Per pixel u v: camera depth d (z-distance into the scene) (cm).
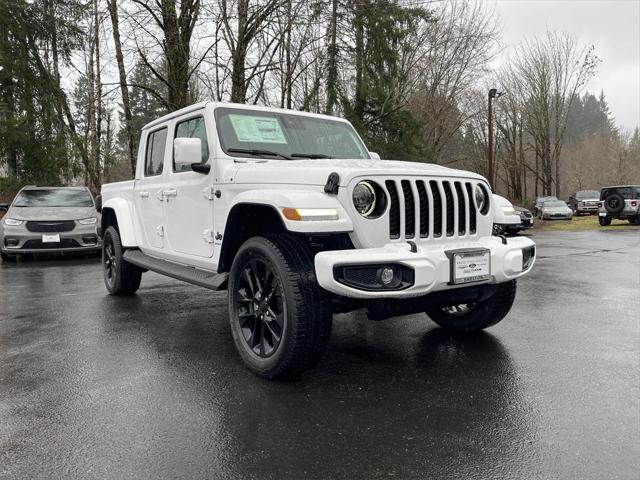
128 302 598
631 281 749
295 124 460
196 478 217
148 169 543
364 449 242
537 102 4038
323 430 262
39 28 1888
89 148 2020
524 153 4938
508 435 255
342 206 313
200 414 282
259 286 347
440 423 270
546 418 275
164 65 1630
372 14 1739
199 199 423
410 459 233
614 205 2239
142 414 282
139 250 582
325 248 343
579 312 536
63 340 434
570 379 334
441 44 2272
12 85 1800
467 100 2891
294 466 227
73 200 1107
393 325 484
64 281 768
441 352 396
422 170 344
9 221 995
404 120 1972
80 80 2072
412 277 302
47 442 250
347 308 344
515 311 542
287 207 300
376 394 311
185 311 548
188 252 450
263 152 416
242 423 271
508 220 388
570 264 957
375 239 319
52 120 1877
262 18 1402
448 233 354
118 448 244
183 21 1438
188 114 456
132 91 2223
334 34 1609
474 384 326
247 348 353
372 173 319
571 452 238
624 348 403
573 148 6325
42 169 1825
